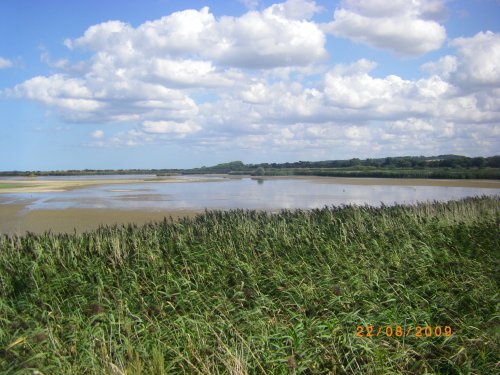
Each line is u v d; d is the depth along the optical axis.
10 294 10.37
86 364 6.72
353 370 6.96
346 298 9.34
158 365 6.48
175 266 11.70
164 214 31.11
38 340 7.33
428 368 7.00
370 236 14.70
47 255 12.51
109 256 12.30
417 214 18.61
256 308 8.70
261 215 19.39
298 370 6.66
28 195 49.28
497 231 14.66
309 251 13.18
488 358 6.93
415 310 8.80
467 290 9.79
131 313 8.65
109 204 38.47
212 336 7.78
